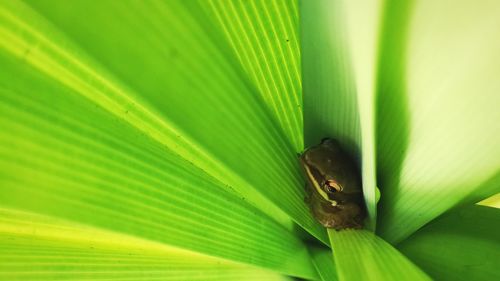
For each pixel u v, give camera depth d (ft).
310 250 0.74
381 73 0.51
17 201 0.48
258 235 0.68
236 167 0.52
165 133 0.58
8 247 0.64
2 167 0.48
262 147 0.58
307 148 0.64
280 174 0.61
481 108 0.51
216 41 0.48
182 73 0.44
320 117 0.62
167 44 0.42
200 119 0.46
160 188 0.60
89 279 0.69
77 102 0.52
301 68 0.58
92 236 0.66
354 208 0.62
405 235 0.64
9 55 0.47
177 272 0.75
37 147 0.50
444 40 0.47
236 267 0.78
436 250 0.64
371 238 0.61
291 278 0.79
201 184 0.64
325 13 0.50
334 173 0.60
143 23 0.40
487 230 0.63
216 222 0.65
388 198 0.63
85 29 0.36
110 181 0.55
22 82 0.48
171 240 0.60
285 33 0.58
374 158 0.54
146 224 0.57
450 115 0.53
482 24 0.45
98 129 0.54
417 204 0.61
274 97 0.62
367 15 0.43
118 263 0.71
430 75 0.50
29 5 0.33
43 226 0.63
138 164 0.58
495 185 0.57
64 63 0.48
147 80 0.41
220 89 0.49
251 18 0.57
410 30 0.46
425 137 0.56
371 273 0.55
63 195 0.51
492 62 0.47
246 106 0.54
